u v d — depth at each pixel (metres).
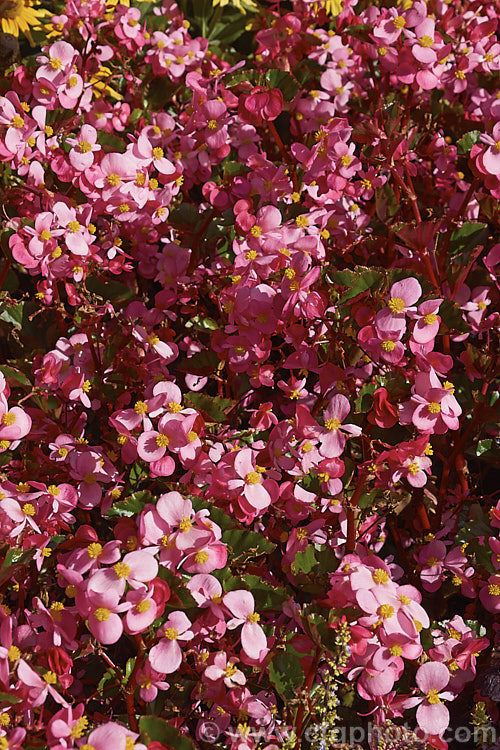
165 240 0.91
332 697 0.71
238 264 0.82
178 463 0.80
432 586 0.80
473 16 0.97
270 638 0.72
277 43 1.00
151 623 0.68
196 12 1.30
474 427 0.82
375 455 0.76
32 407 0.84
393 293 0.74
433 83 0.88
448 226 0.87
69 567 0.69
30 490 0.78
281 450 0.77
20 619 0.75
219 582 0.71
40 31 1.11
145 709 0.72
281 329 0.82
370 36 0.87
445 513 0.85
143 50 1.05
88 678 0.77
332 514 0.78
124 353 0.84
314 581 0.75
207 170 0.92
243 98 0.87
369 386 0.77
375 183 0.88
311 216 0.86
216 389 0.90
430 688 0.71
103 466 0.78
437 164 0.97
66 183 0.87
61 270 0.81
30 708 0.66
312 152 0.86
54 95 0.89
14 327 0.86
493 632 0.80
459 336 0.85
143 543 0.70
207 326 0.88
